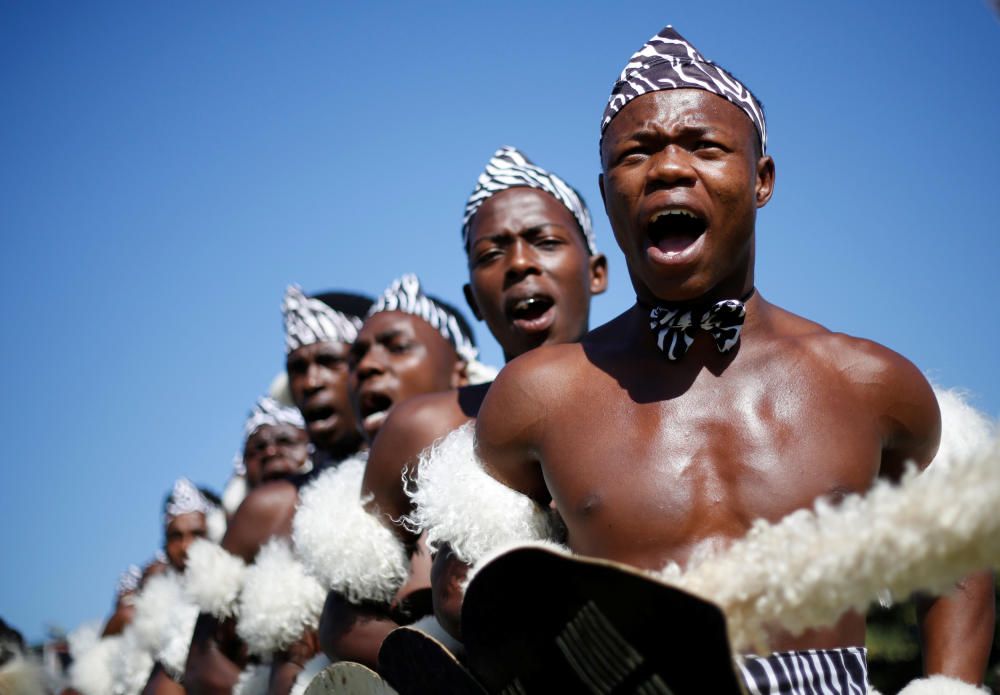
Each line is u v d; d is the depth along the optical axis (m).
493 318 4.18
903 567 1.65
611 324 2.85
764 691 2.34
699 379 2.61
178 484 9.00
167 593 7.40
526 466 2.82
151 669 7.23
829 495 2.46
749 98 2.75
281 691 4.68
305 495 4.12
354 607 3.95
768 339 2.66
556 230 4.15
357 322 5.84
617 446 2.59
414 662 2.74
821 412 2.54
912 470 1.68
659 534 2.49
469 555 2.95
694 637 1.84
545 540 2.82
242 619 4.81
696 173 2.62
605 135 2.77
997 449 1.61
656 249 2.62
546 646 2.12
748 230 2.66
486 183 4.24
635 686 1.99
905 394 2.60
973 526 1.59
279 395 7.03
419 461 3.41
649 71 2.72
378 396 4.88
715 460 2.52
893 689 7.11
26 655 5.77
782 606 1.80
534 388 2.76
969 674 3.01
